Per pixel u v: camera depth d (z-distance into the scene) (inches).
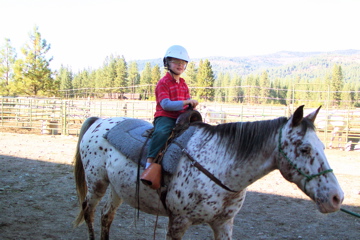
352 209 216.2
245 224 185.6
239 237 167.8
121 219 187.6
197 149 110.5
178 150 112.0
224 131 108.1
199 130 116.5
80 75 2903.5
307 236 171.5
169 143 115.0
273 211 208.5
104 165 134.9
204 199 104.4
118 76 2166.6
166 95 116.5
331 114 500.4
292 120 93.9
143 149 118.3
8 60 1022.4
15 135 528.1
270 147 99.4
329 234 174.7
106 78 2329.0
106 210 141.6
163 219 190.4
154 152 112.0
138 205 120.6
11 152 370.3
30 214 186.4
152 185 107.2
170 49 118.1
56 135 553.3
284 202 227.3
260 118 584.7
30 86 965.2
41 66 965.2
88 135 144.4
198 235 169.3
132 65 2588.6
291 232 176.1
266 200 231.1
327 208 87.7
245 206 217.2
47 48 980.6
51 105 606.2
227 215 108.3
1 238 152.9
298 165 92.9
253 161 101.5
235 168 102.7
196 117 123.3
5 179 256.8
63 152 383.9
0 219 175.9
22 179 259.3
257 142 101.1
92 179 139.6
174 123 119.3
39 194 224.1
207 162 106.7
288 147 94.7
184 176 108.6
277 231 176.9
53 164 318.0
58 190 235.0
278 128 99.3
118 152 128.4
